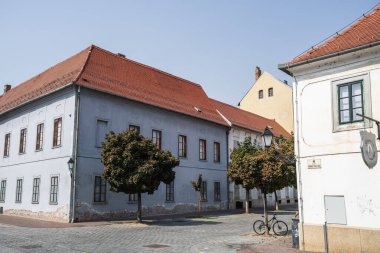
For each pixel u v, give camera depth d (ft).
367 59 40.01
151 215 91.35
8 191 96.43
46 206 80.07
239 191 127.13
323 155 42.06
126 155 68.08
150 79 107.34
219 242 48.32
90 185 77.20
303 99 44.57
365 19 46.70
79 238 50.44
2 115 102.94
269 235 55.06
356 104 40.47
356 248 38.22
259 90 178.29
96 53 95.40
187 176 104.68
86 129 78.18
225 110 137.28
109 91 82.89
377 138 38.17
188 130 107.34
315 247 41.11
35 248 41.75
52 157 80.89
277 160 55.06
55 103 83.10
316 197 42.01
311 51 45.19
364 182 38.78
